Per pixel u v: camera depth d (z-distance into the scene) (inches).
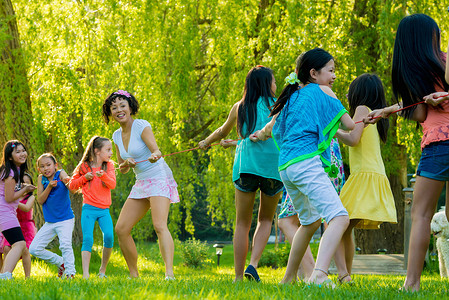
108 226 297.6
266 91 228.7
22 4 600.7
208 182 658.2
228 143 258.1
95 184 298.2
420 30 169.8
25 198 330.3
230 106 570.9
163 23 571.5
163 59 591.5
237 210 233.5
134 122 267.7
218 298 131.6
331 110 179.6
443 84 166.7
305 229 185.9
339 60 546.0
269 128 212.2
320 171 173.6
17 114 542.6
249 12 578.9
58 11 569.3
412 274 168.6
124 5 572.7
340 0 564.1
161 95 589.0
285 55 529.7
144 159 264.1
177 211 691.4
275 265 713.6
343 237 224.1
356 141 211.0
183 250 743.7
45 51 560.7
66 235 296.4
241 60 560.7
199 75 738.8
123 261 624.1
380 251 695.7
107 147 303.6
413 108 171.2
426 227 167.8
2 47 517.7
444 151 164.1
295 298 136.2
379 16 534.9
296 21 531.2
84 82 567.5
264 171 224.5
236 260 232.7
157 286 166.1
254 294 143.0
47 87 553.0
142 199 266.7
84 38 567.2
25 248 295.0
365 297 146.0
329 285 162.1
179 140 607.5
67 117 570.9
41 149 549.0
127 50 567.2
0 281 204.7
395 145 671.1
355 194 221.5
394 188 721.0
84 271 292.2
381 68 560.4
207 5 576.7
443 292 163.2
